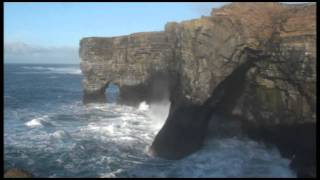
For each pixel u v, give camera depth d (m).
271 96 23.55
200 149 24.58
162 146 25.28
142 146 27.70
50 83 87.19
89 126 34.25
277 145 23.64
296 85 21.97
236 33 23.62
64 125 35.09
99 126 34.19
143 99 43.28
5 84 81.31
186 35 24.59
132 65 42.94
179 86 26.02
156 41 39.88
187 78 24.55
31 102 51.47
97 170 23.27
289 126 22.56
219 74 23.84
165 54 37.38
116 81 45.34
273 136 23.77
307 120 21.53
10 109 45.00
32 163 24.66
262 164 22.33
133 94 44.16
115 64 45.06
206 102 24.11
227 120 25.55
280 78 22.97
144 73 41.72
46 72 146.75
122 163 24.23
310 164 20.92
